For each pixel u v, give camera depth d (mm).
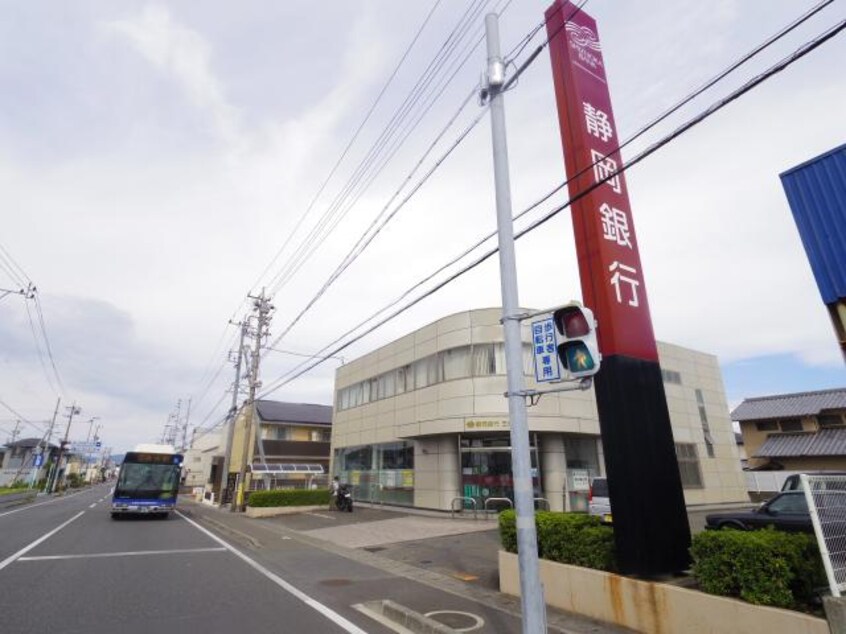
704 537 5465
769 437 28125
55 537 14641
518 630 5926
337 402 30531
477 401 18141
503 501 17969
